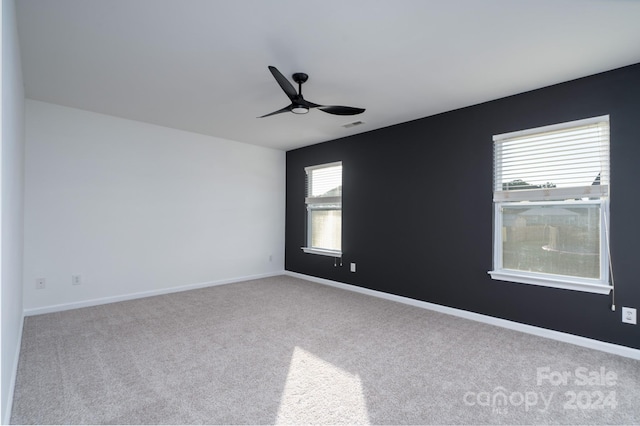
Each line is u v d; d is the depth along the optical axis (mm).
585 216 2922
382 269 4492
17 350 2535
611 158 2738
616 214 2715
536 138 3197
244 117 4129
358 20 2107
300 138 5211
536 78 2941
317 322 3424
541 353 2686
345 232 5027
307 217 5777
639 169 2615
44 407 1907
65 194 3787
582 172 2910
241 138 5227
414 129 4168
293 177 6012
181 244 4777
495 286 3412
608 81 2770
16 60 2145
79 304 3879
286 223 6129
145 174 4418
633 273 2633
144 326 3264
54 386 2133
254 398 2027
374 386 2174
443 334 3104
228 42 2381
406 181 4242
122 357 2562
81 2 1931
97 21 2123
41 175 3625
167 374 2307
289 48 2465
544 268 3146
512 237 3361
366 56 2570
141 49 2484
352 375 2314
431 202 3973
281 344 2846
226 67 2775
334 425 1782
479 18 2078
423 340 2951
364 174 4766
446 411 1908
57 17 2074
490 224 3459
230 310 3832
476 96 3367
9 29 1619
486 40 2332
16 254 2426
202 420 1813
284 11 2021
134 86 3182
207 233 5066
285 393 2086
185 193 4820
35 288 3590
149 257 4457
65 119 3779
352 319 3529
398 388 2150
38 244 3607
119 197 4191
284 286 5121
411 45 2412
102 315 3596
